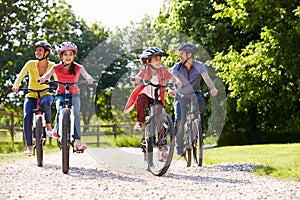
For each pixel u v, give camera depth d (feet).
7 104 121.29
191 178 25.93
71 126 27.89
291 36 68.69
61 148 28.40
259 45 72.49
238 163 32.30
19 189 22.35
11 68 118.42
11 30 122.52
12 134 62.03
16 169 29.25
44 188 22.59
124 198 20.20
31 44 123.24
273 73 71.15
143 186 23.13
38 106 31.04
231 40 82.79
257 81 73.41
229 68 73.20
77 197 20.43
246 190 21.98
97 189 22.31
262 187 22.74
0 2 120.67
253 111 84.12
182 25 85.71
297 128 81.76
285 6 69.41
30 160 35.83
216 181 24.80
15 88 31.04
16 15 122.11
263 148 46.57
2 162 33.81
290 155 37.96
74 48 28.37
